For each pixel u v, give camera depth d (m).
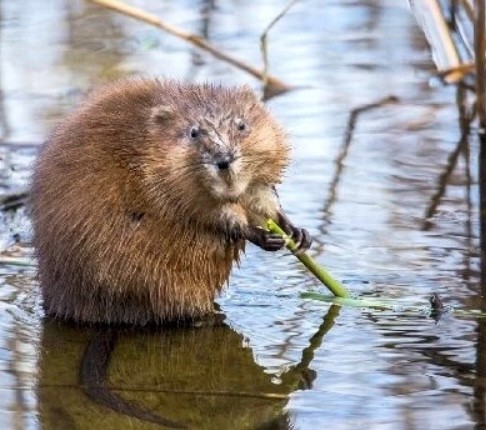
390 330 10.70
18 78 18.73
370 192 14.34
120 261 10.90
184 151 10.67
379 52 19.67
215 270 11.16
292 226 11.35
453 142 16.08
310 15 21.39
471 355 10.05
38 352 10.45
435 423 8.70
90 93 12.17
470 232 13.04
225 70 18.86
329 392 9.39
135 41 20.41
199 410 9.15
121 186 10.84
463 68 17.98
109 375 9.95
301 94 17.94
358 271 12.08
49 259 11.18
